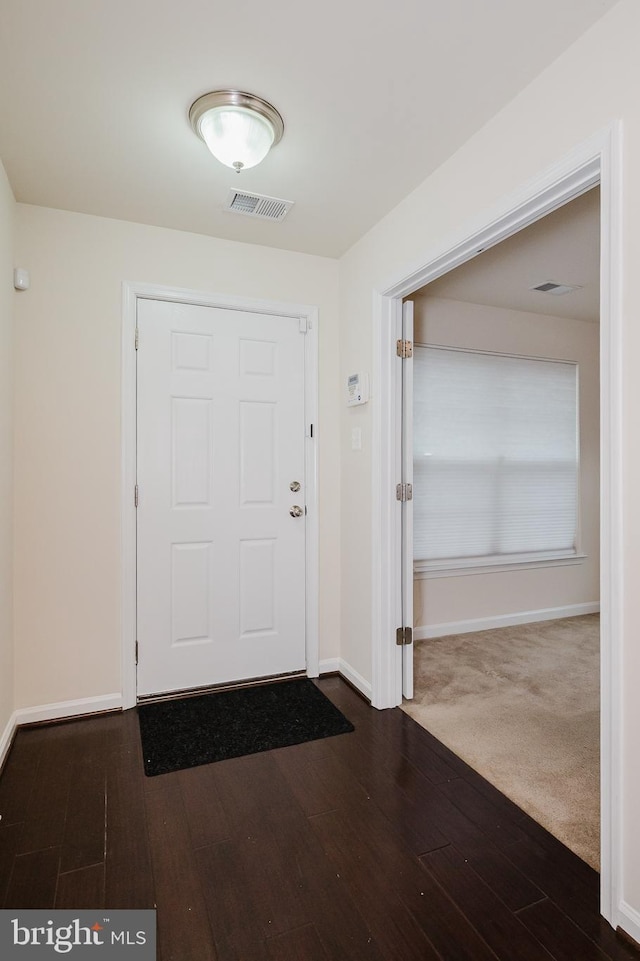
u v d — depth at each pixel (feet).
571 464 13.97
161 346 8.76
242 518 9.34
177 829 5.57
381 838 5.44
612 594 4.41
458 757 7.00
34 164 6.84
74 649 8.15
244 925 4.38
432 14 4.55
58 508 8.05
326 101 5.64
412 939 4.26
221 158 6.05
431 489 12.35
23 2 4.40
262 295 9.38
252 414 9.41
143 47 4.91
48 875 4.91
